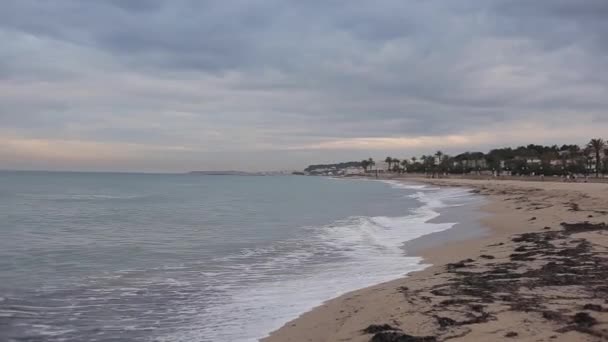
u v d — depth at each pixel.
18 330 9.10
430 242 19.92
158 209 39.66
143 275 13.91
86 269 14.79
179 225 27.41
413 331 7.77
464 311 8.65
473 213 33.38
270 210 38.75
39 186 89.81
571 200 37.06
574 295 9.41
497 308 8.68
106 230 25.03
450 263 14.52
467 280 11.38
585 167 126.56
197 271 14.48
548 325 7.54
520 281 10.90
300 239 21.27
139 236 22.61
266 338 8.52
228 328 9.15
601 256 13.87
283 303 10.75
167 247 19.19
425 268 14.29
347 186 111.88
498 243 17.83
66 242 20.59
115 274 14.05
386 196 63.25
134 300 11.21
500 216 29.59
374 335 7.66
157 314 10.10
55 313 10.19
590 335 6.98
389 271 14.05
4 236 22.28
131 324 9.47
